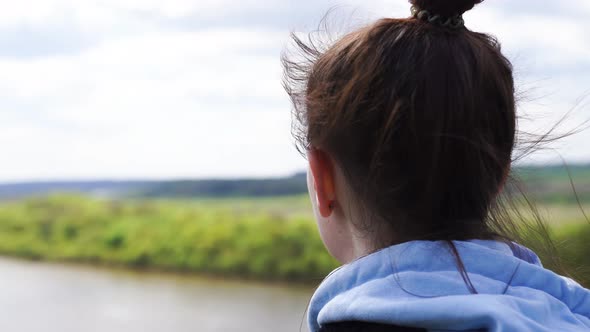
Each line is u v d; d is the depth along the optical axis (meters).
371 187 0.91
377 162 0.90
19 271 11.69
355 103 0.90
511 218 1.00
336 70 0.94
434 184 0.89
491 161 0.91
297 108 1.03
